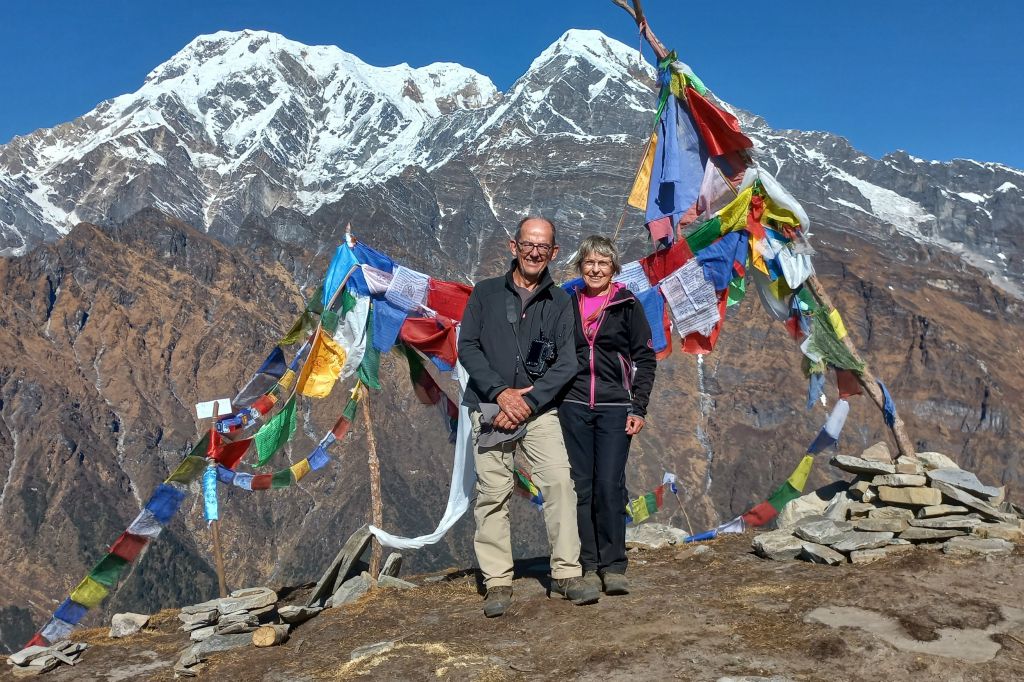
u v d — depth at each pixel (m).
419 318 6.41
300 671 3.94
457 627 4.18
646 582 4.72
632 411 4.37
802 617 3.88
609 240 4.39
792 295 6.61
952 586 4.18
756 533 6.15
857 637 3.59
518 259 4.30
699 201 6.76
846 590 4.17
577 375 4.38
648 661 3.49
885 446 6.07
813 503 6.18
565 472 4.23
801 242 6.54
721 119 6.58
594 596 4.19
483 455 4.34
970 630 3.68
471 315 4.31
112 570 5.49
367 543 5.62
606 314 4.34
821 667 3.39
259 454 6.07
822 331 6.58
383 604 4.83
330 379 6.28
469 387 4.30
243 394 6.10
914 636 3.62
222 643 4.50
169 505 5.72
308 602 5.31
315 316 6.37
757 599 4.21
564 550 4.25
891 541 5.00
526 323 4.23
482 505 4.38
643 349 4.36
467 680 3.47
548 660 3.63
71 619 5.32
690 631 3.79
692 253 6.61
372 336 6.30
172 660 4.51
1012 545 4.66
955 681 3.24
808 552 4.98
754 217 6.56
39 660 4.56
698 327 6.64
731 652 3.54
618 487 4.34
